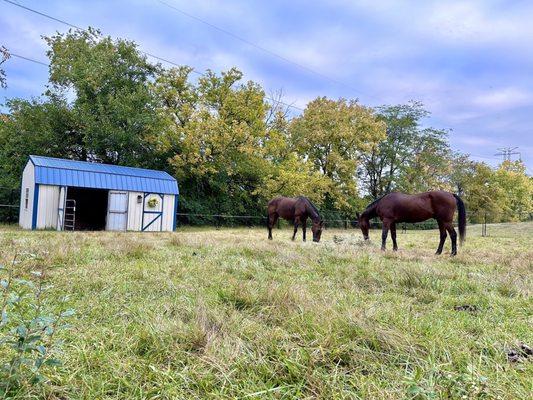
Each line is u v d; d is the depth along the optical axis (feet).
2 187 61.36
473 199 114.01
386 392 5.70
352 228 99.35
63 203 49.34
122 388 5.98
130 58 74.54
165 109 77.00
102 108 67.97
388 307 10.59
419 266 19.39
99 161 74.69
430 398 5.39
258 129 82.28
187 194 77.00
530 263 20.97
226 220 78.28
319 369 6.50
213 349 7.12
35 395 5.44
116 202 53.78
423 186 112.57
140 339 7.63
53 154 70.44
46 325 5.77
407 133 110.52
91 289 12.05
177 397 5.69
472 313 11.02
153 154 74.38
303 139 96.27
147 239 31.94
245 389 5.92
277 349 7.14
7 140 69.00
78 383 5.99
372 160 111.45
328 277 15.88
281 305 10.12
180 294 11.69
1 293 8.72
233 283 12.95
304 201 40.91
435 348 7.36
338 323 8.27
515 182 134.31
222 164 75.51
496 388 5.75
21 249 18.53
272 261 19.43
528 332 8.98
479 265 21.81
